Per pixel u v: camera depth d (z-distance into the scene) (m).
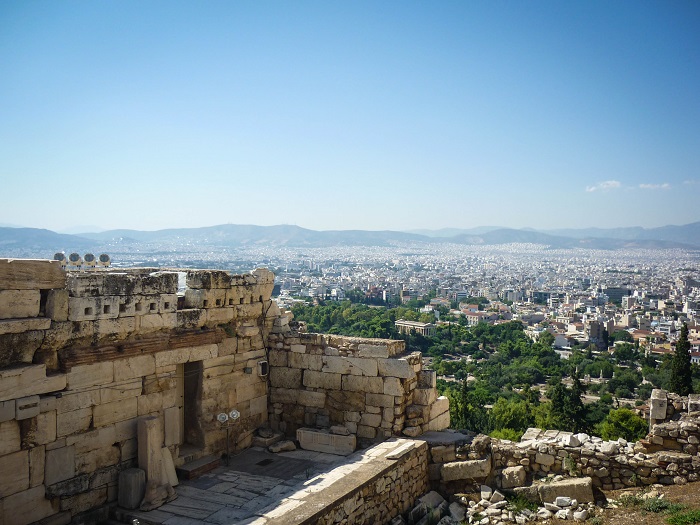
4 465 12.77
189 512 14.66
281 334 21.23
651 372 135.62
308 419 20.58
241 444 19.67
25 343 13.20
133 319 15.77
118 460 15.33
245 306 19.97
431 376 20.00
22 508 13.09
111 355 15.15
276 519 12.72
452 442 18.56
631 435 52.75
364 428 19.53
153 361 16.38
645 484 17.34
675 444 17.62
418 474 17.81
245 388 20.06
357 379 19.70
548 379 133.50
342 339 20.12
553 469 18.11
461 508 17.52
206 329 18.34
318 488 14.53
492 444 18.80
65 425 14.03
